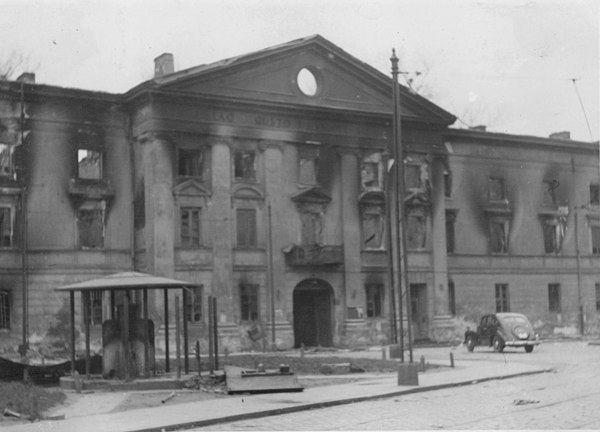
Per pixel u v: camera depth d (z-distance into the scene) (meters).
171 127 50.94
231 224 52.75
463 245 64.31
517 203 67.44
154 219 50.19
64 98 50.56
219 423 18.61
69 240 50.44
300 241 55.09
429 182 61.25
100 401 23.44
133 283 27.31
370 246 58.38
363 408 20.62
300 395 23.48
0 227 48.97
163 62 55.00
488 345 46.75
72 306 28.66
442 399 22.34
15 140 49.22
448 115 61.66
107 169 51.97
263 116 54.28
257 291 53.38
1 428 17.69
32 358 47.81
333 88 56.81
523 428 15.75
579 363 35.41
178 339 27.62
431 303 60.66
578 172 71.31
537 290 67.81
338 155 57.03
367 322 57.16
